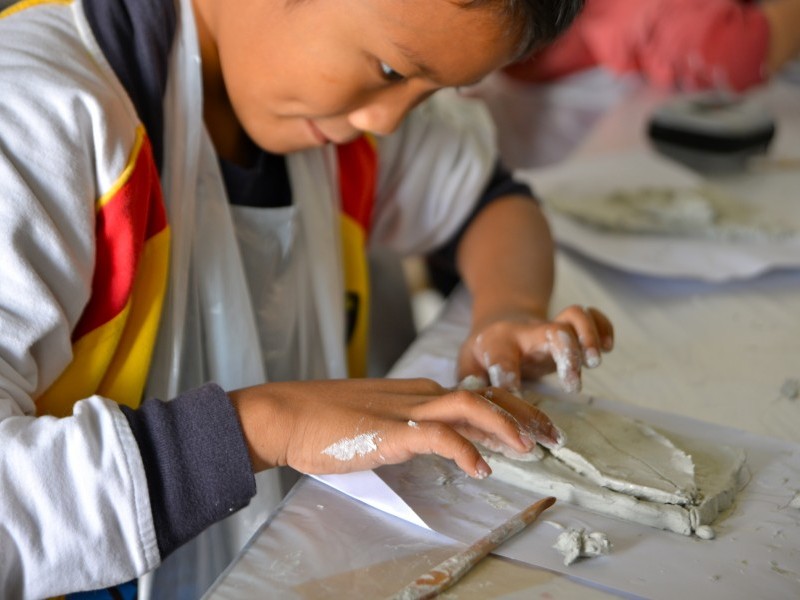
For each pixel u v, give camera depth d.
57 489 0.53
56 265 0.59
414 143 0.97
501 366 0.71
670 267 0.99
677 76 1.68
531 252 0.93
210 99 0.77
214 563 0.72
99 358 0.64
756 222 1.08
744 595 0.50
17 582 0.53
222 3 0.68
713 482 0.59
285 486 0.76
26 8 0.69
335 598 0.49
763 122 1.35
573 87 1.72
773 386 0.77
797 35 1.72
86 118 0.61
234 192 0.78
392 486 0.59
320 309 0.85
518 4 0.57
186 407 0.57
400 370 0.77
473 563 0.51
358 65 0.62
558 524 0.56
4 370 0.56
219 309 0.75
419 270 1.87
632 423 0.66
